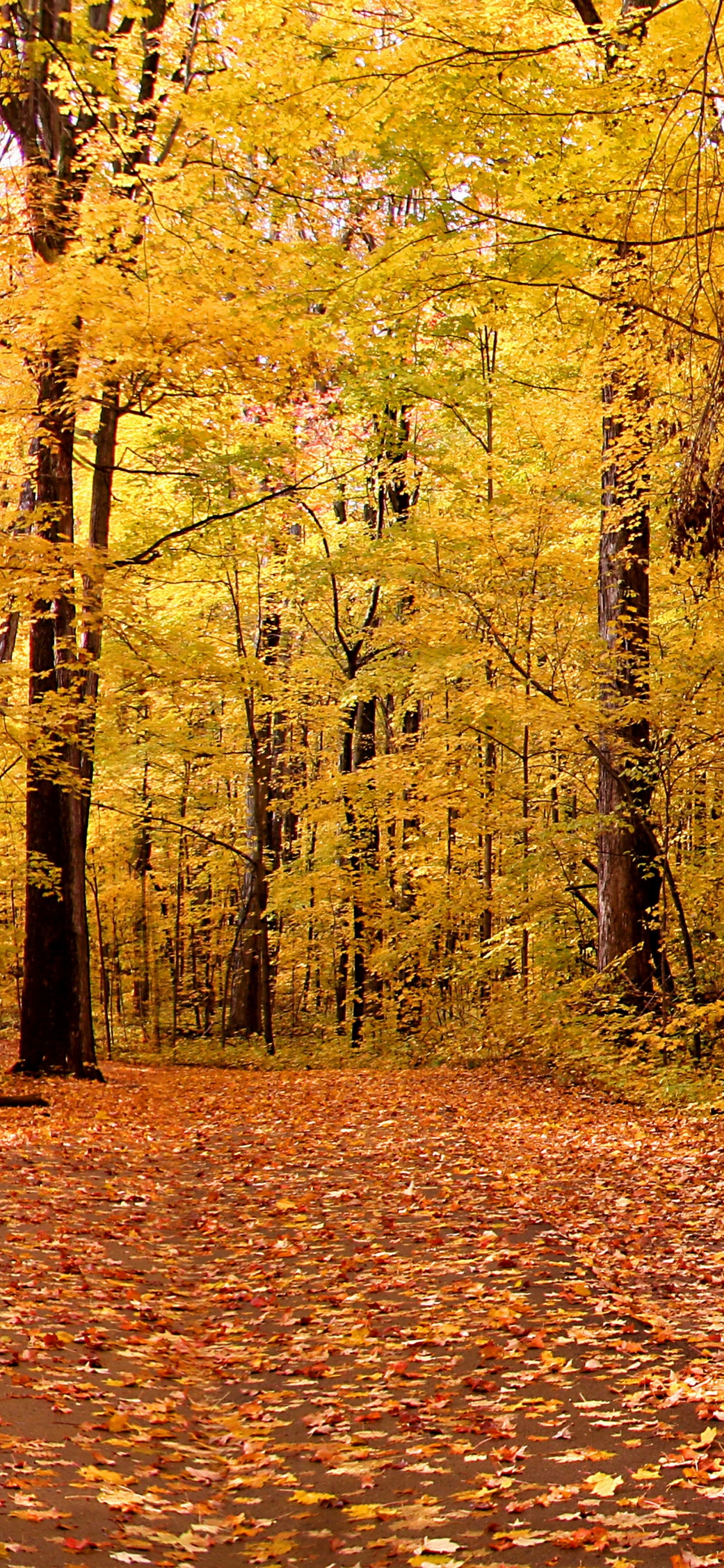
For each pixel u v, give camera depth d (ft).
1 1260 20.40
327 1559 11.30
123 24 44.60
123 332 37.73
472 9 25.73
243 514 59.52
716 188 22.07
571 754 56.08
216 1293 21.26
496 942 60.08
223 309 37.04
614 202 27.84
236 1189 29.71
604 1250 21.58
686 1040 43.75
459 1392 15.37
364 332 33.09
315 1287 20.95
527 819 56.39
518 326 53.26
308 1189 28.99
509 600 55.62
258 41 26.55
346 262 30.27
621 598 48.62
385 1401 15.42
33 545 38.37
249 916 89.25
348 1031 82.02
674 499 22.77
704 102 18.60
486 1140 34.42
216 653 61.77
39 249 41.68
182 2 46.37
